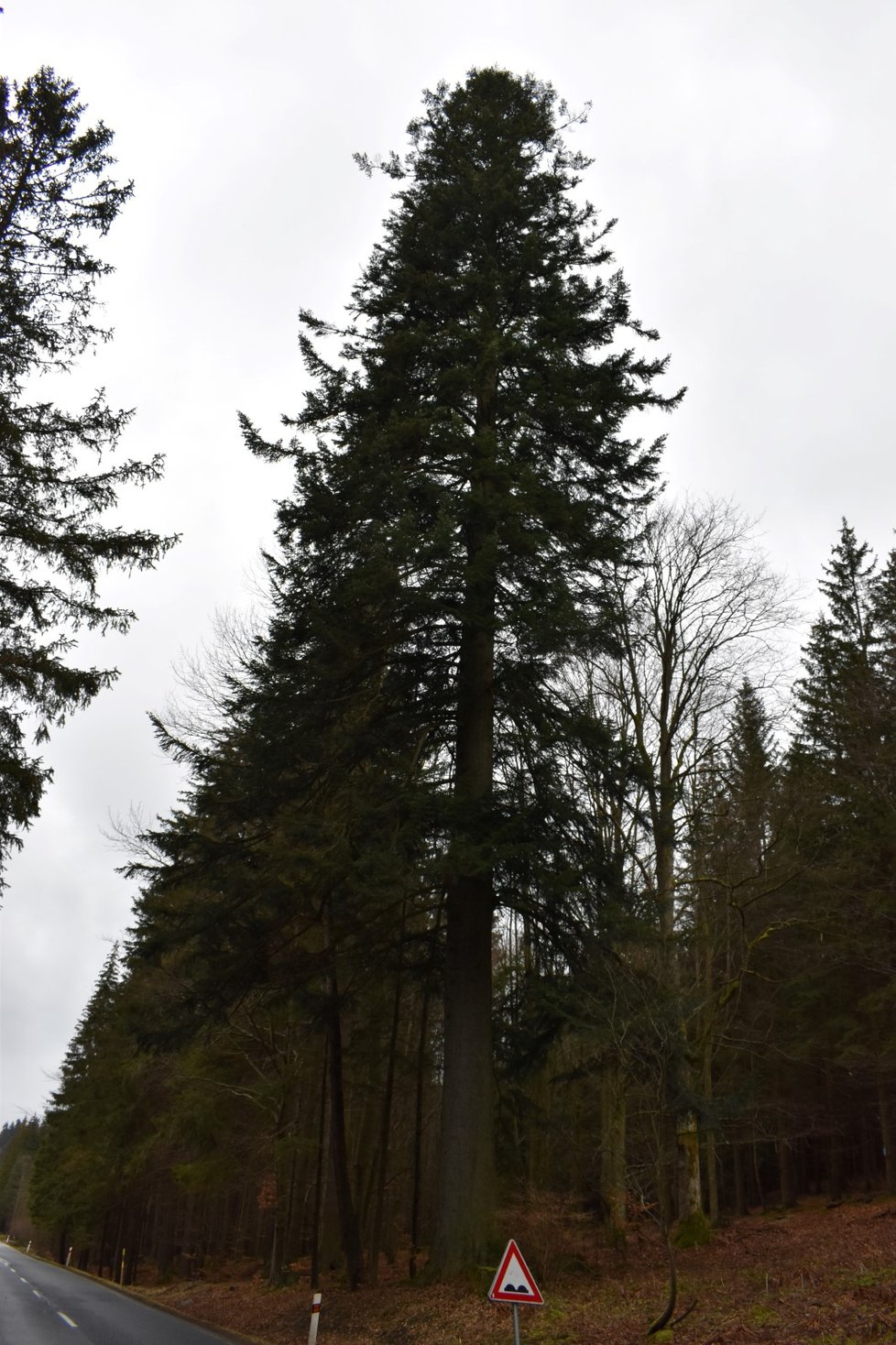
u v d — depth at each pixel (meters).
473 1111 14.81
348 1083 22.53
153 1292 30.44
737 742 21.98
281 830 16.58
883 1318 9.09
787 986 27.88
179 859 17.56
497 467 15.90
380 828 14.33
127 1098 34.03
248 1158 26.92
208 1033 19.80
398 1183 28.50
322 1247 24.50
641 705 21.75
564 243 19.88
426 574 15.57
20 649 13.50
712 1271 15.12
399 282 18.70
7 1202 109.00
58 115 14.66
